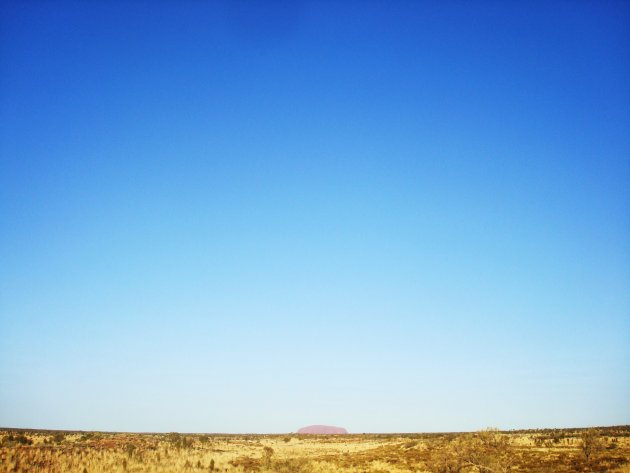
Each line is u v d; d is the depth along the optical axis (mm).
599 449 52625
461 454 44125
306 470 49094
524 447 64125
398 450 67438
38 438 75438
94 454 49812
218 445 83875
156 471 42156
